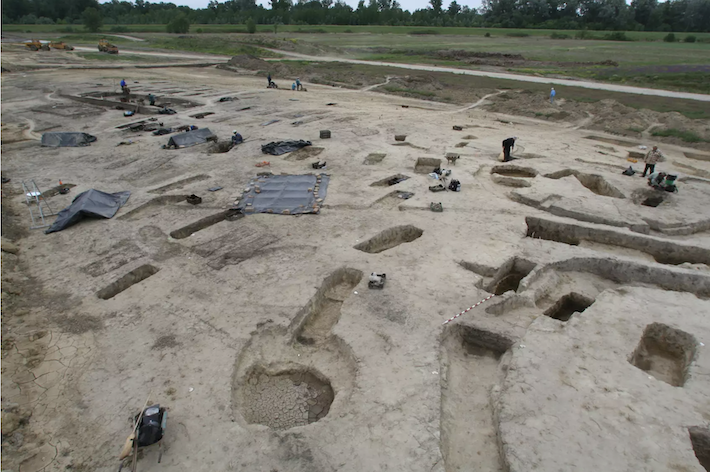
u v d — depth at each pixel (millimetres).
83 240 12531
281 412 7371
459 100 34531
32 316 9375
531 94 33562
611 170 17438
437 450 6250
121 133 23656
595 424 6473
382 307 9211
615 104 29469
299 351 8523
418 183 15883
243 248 11805
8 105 30797
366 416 6801
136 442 6188
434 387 7266
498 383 7562
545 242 11844
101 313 9367
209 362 7926
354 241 12016
